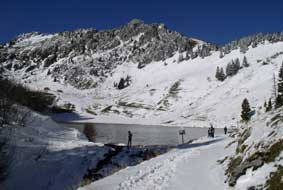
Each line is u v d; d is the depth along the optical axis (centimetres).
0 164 1920
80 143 3319
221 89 14062
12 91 4341
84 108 14062
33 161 2361
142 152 2750
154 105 15488
